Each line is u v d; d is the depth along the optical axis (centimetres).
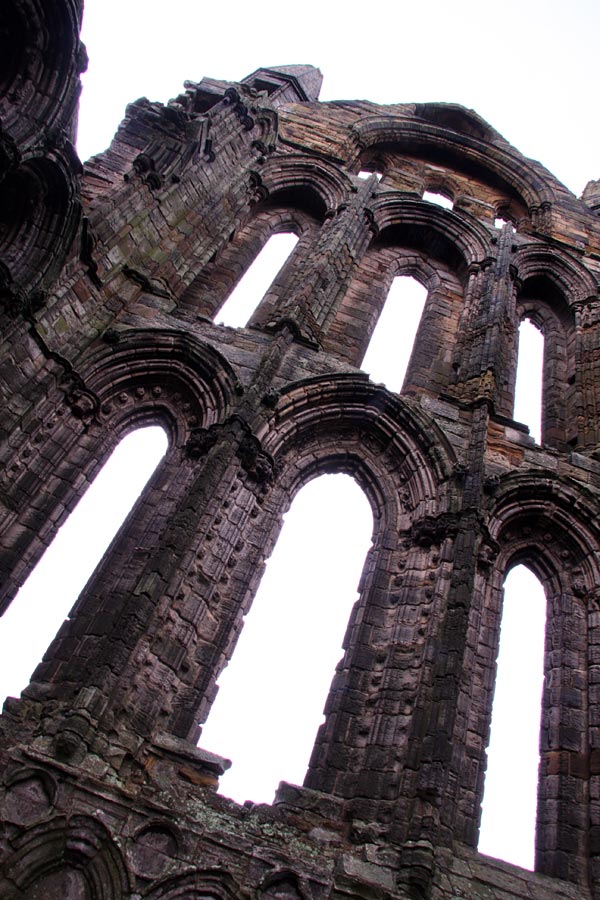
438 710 1388
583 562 1872
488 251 2794
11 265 1652
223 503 1650
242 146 2695
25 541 1541
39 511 1596
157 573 1436
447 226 2878
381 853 1244
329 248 2484
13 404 1619
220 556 1589
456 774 1419
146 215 2106
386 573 1736
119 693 1301
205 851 1186
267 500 1789
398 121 3500
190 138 2380
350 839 1277
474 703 1548
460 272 2823
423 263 2841
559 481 1955
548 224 3175
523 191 3444
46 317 1714
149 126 2378
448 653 1470
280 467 1867
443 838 1305
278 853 1215
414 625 1605
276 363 1964
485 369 2245
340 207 2759
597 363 2522
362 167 3388
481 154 3538
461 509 1780
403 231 2881
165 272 2127
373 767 1381
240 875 1170
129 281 2028
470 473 1877
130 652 1338
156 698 1357
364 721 1477
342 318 2434
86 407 1761
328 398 1973
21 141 1574
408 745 1383
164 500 1677
